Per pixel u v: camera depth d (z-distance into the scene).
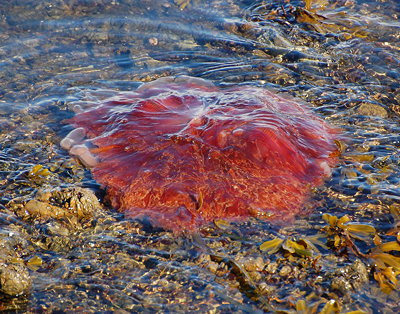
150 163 4.26
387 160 4.66
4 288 3.36
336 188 4.29
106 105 5.20
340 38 6.74
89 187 4.30
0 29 6.88
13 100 5.59
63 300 3.37
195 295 3.41
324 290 3.45
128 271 3.60
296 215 4.04
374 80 5.92
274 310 3.30
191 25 7.10
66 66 6.23
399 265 3.62
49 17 7.19
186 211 3.96
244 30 6.96
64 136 4.99
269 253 3.71
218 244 3.79
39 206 4.08
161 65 6.28
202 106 4.81
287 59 6.36
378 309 3.31
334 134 5.00
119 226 3.96
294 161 4.35
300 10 7.11
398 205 4.17
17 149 4.83
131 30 6.98
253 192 4.07
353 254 3.71
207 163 4.18
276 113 4.71
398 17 7.21
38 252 3.76
